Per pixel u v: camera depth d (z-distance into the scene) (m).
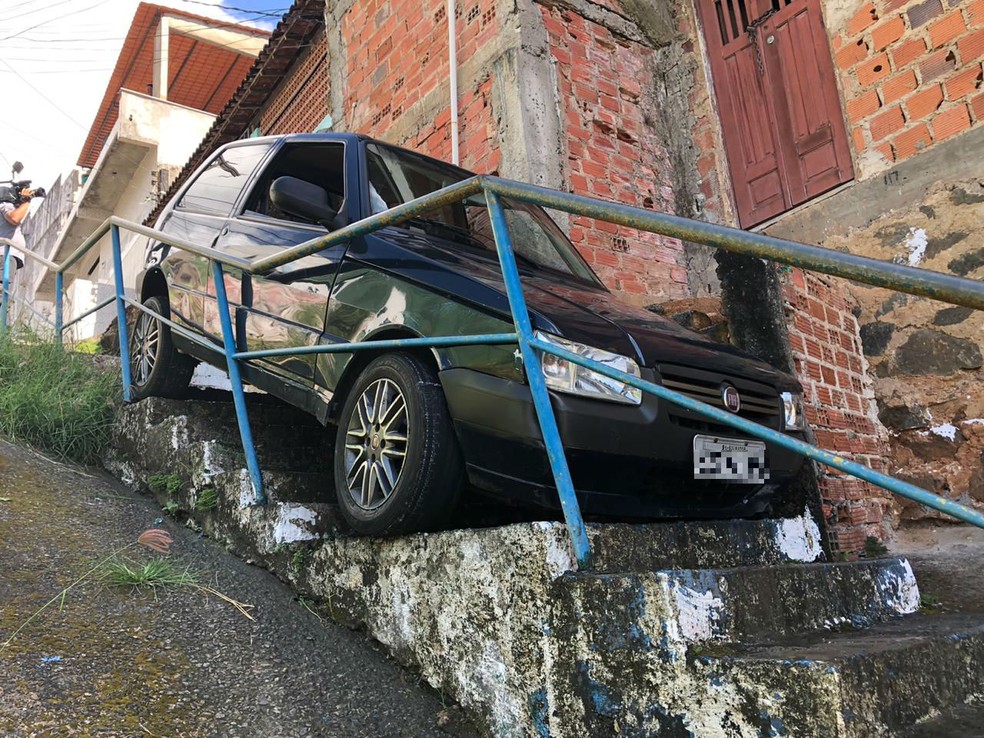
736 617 2.36
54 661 2.45
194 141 18.47
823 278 4.78
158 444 4.38
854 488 4.27
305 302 3.60
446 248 3.53
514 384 2.62
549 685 2.28
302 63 10.71
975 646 2.45
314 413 3.46
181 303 4.64
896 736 1.94
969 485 4.64
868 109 5.75
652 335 2.94
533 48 6.07
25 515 3.54
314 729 2.42
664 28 7.19
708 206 6.81
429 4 7.00
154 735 2.22
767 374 3.22
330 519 3.54
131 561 3.30
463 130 6.39
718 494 2.97
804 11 6.35
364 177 3.84
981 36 5.17
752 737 1.97
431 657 2.67
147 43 20.30
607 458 2.59
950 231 5.20
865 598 2.87
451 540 2.66
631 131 6.70
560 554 2.39
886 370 5.07
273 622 3.02
